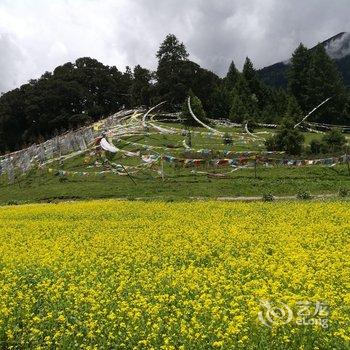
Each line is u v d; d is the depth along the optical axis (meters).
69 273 16.56
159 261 18.00
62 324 12.40
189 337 11.03
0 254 20.66
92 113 108.00
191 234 22.64
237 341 10.89
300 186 47.28
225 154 60.84
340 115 95.00
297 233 21.62
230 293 13.42
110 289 14.52
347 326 10.99
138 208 34.16
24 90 111.69
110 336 11.57
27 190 57.88
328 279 14.16
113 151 67.19
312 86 96.75
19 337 12.22
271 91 109.56
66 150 73.69
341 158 54.31
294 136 62.19
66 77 114.50
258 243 20.08
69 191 53.41
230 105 97.38
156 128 81.25
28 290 14.81
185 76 101.88
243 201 40.34
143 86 107.81
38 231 26.58
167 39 106.69
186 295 13.77
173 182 52.72
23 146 97.12
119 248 20.28
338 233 21.27
